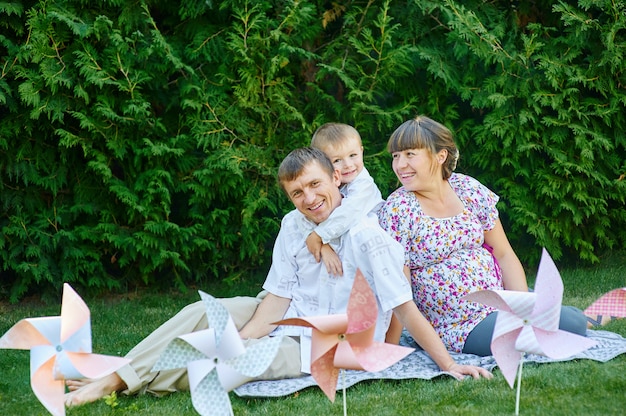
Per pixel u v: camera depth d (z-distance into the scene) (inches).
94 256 223.1
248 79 218.8
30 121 210.2
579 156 226.8
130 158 220.4
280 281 137.4
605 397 113.2
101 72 206.1
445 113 231.3
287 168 129.3
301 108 233.5
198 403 98.8
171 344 98.9
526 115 220.1
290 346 131.6
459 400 115.5
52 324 103.0
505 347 106.7
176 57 217.0
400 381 127.1
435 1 222.1
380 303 132.1
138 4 217.2
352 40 220.8
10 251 216.1
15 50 203.5
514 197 230.1
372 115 229.5
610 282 220.7
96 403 122.7
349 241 132.2
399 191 142.8
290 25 220.8
